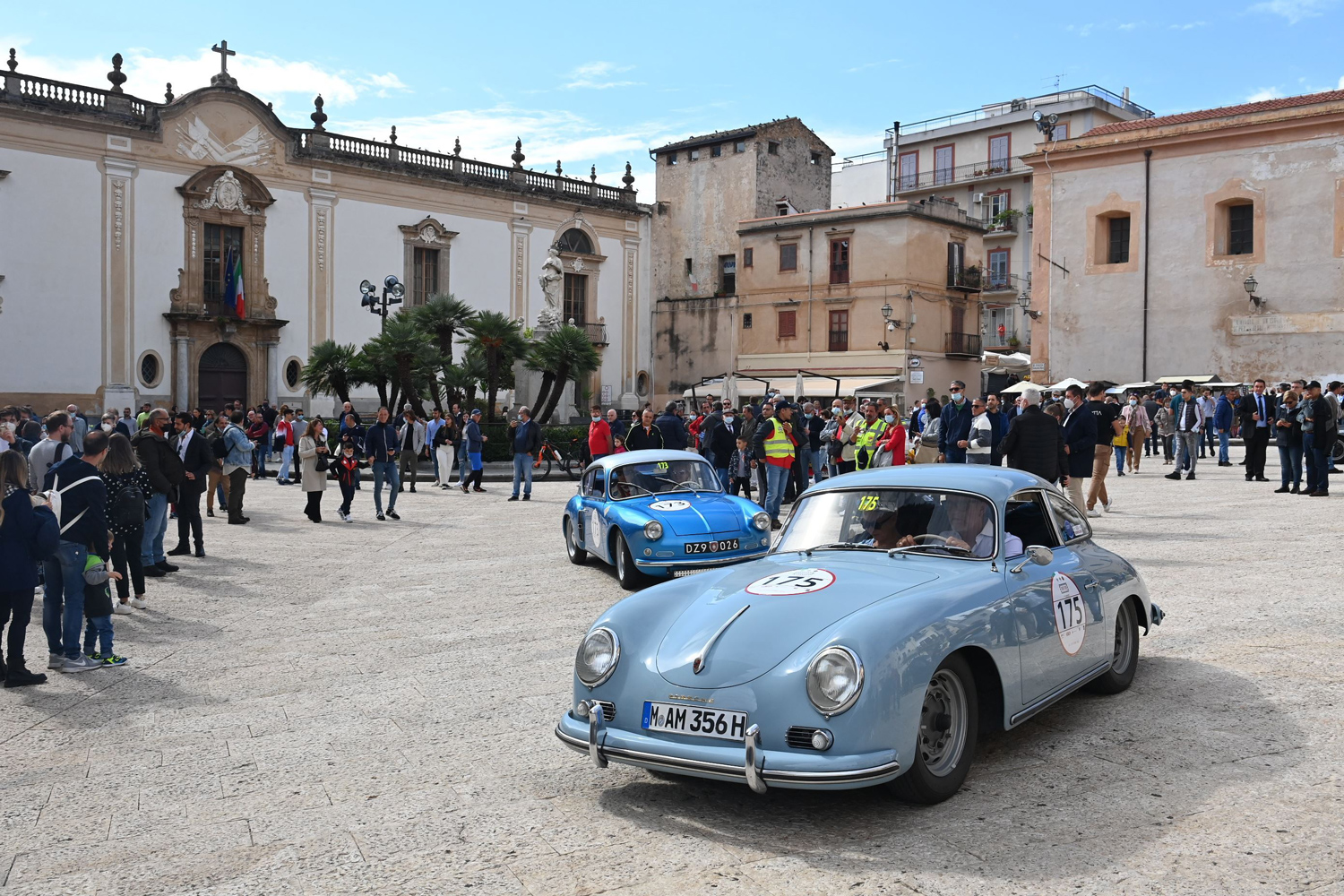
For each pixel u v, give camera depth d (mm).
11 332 35562
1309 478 17406
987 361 51125
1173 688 6590
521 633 8992
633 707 4910
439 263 46906
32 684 7684
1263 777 5062
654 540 10750
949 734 4945
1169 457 25938
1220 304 34656
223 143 40250
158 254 38719
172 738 6359
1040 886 4012
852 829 4629
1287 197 33406
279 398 41969
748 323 52281
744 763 4492
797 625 4824
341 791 5359
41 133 36031
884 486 6258
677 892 4074
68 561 8031
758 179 53469
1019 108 62938
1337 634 7699
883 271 47344
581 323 52188
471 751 5945
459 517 19094
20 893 4273
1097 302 36938
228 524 17922
